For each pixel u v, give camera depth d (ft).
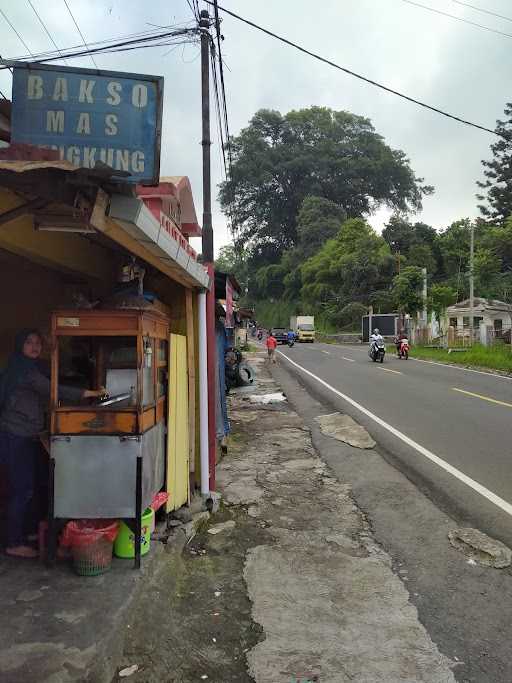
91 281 19.67
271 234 275.80
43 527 13.23
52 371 12.69
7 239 13.08
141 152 12.85
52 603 11.36
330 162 269.85
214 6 24.13
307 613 12.64
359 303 188.85
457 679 10.36
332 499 20.40
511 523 17.62
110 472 12.66
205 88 24.06
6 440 13.53
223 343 27.37
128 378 13.42
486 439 28.81
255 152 267.18
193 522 17.19
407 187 283.38
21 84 12.80
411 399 42.80
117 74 12.89
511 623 12.23
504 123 157.69
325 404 41.86
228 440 29.66
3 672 9.19
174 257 14.02
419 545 16.31
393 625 12.15
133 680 10.10
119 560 13.46
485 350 85.87
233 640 11.64
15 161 8.77
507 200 165.27
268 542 16.66
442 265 210.59
